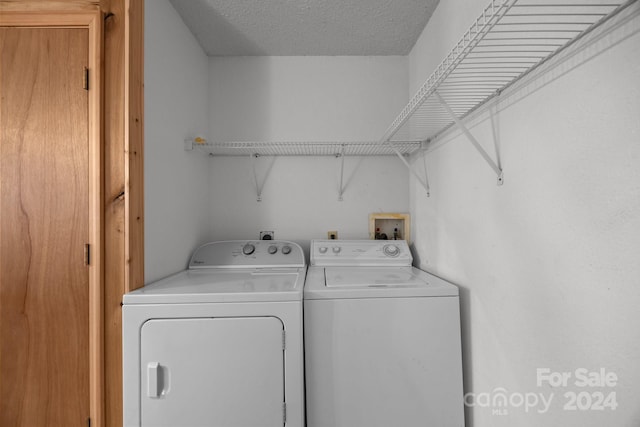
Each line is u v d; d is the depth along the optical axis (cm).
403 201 209
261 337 111
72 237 119
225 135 207
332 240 194
